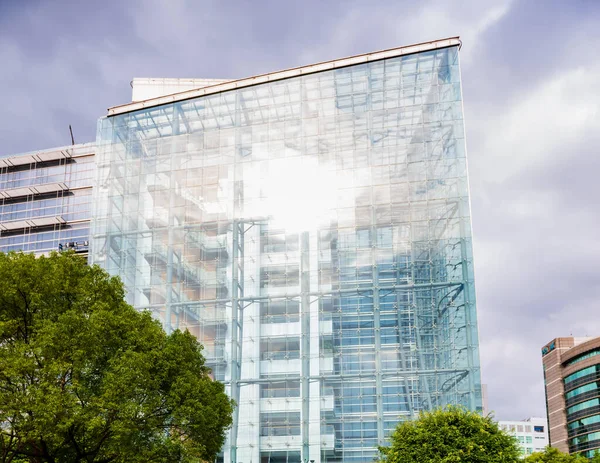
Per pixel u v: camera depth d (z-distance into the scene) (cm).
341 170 6650
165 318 6550
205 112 7219
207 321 6462
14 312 3153
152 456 3142
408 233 6306
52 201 10912
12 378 2919
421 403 5778
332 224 6512
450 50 6756
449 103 6581
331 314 6228
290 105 7000
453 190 6312
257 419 6069
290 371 6172
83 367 3055
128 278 6800
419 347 5950
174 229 6856
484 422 4006
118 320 3231
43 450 3041
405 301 6106
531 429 19538
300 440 5934
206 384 3559
